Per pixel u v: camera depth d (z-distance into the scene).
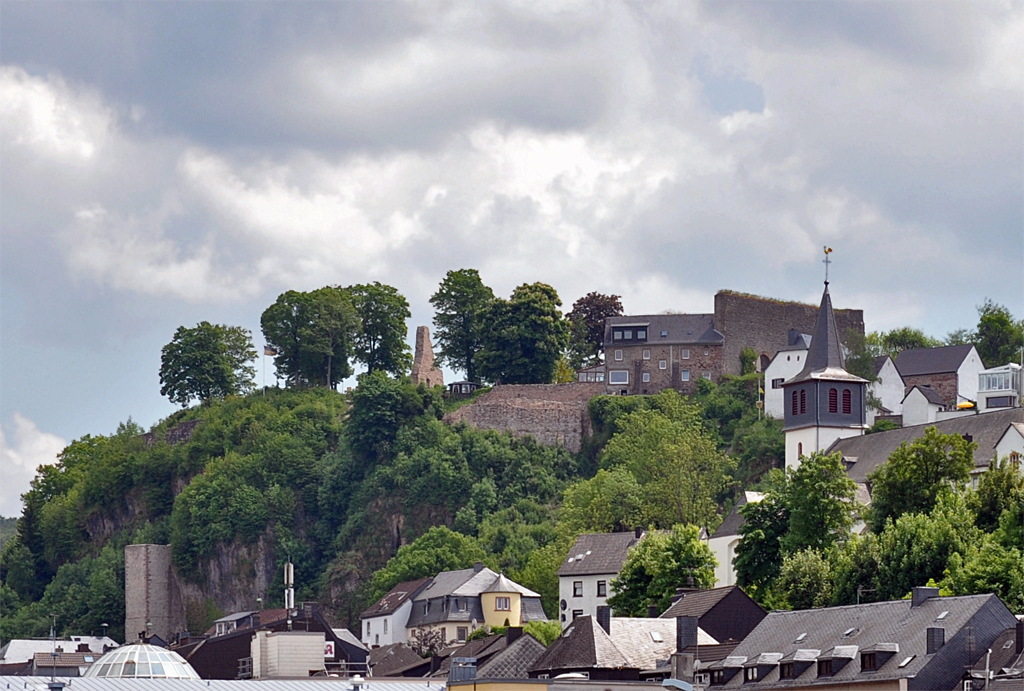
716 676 137.50
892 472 188.88
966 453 189.12
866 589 169.50
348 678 140.00
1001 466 186.62
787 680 131.62
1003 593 151.50
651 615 176.50
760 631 140.75
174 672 132.62
